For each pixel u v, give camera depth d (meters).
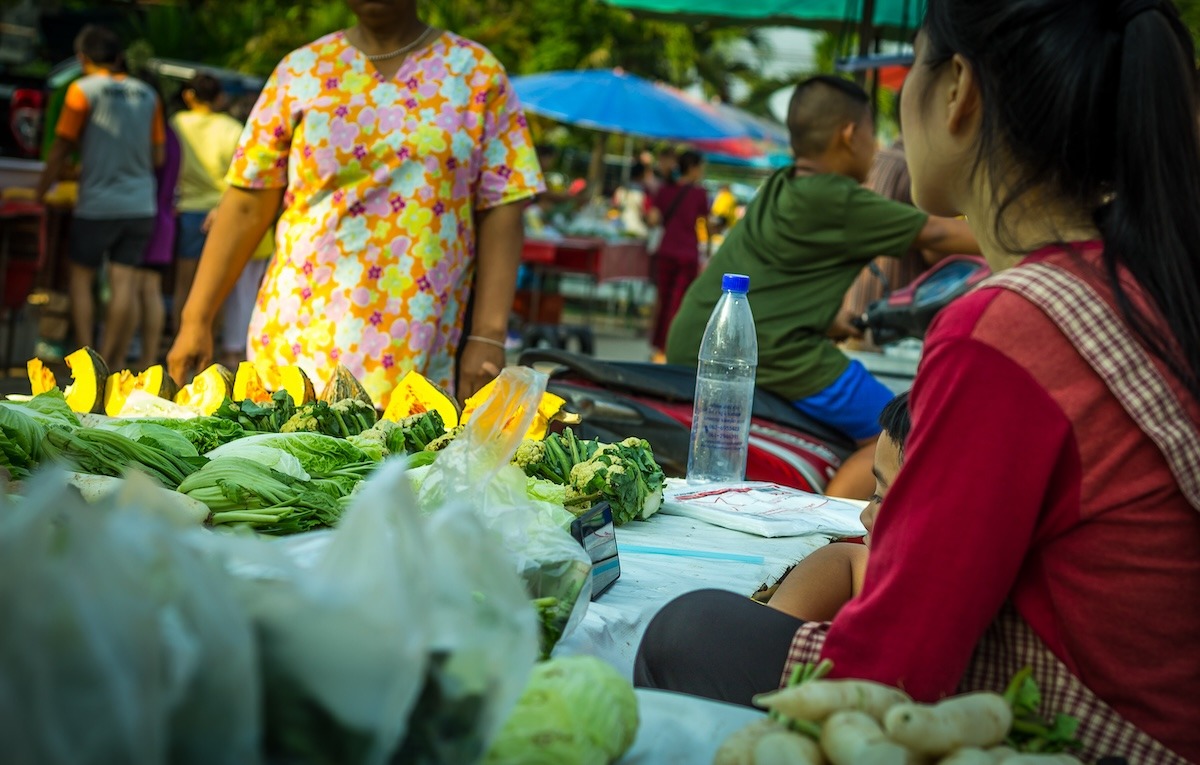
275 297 3.83
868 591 1.52
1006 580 1.45
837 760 1.28
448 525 1.24
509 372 2.00
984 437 1.43
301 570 1.17
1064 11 1.50
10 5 21.25
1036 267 1.49
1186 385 1.43
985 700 1.34
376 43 3.76
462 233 3.88
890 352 5.69
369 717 1.08
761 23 7.81
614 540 2.15
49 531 0.99
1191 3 10.49
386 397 3.76
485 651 1.20
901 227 4.08
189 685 1.01
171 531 1.05
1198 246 1.48
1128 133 1.47
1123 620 1.46
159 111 8.45
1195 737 1.45
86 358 3.24
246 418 2.85
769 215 4.27
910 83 1.66
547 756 1.30
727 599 1.88
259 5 23.36
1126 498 1.44
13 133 11.74
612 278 13.46
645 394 4.15
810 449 4.07
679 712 1.53
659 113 17.12
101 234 8.22
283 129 3.80
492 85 3.82
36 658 0.94
